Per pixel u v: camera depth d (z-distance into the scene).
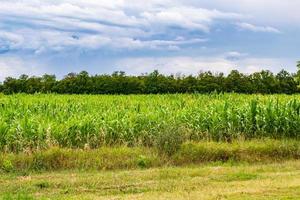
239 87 48.91
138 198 11.55
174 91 48.56
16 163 15.75
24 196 11.76
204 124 21.16
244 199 11.32
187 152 17.42
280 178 14.07
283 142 19.08
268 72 50.62
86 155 16.47
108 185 13.28
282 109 21.53
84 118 20.05
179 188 12.84
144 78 50.19
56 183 13.39
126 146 18.55
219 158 17.66
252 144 18.56
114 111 23.08
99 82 48.78
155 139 17.95
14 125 18.59
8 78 49.25
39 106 24.98
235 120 21.14
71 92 48.47
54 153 16.22
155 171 15.21
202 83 48.88
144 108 24.42
